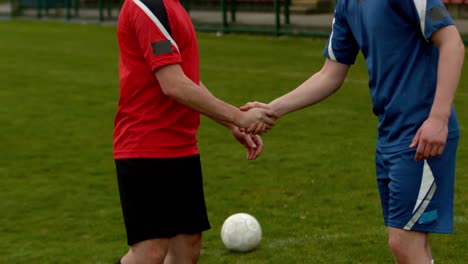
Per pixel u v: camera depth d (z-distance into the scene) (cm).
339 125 1172
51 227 734
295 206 783
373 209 763
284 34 2442
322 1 2348
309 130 1141
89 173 934
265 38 2428
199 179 483
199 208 482
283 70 1767
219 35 2539
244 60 1942
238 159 984
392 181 431
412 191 424
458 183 845
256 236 647
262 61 1917
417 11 417
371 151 1005
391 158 432
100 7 3078
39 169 957
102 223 743
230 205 792
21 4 3425
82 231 721
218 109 457
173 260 490
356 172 905
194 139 480
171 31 450
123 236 704
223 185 866
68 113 1308
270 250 647
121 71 468
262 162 964
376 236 679
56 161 995
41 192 855
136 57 458
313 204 788
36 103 1401
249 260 624
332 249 648
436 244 660
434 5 416
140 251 470
